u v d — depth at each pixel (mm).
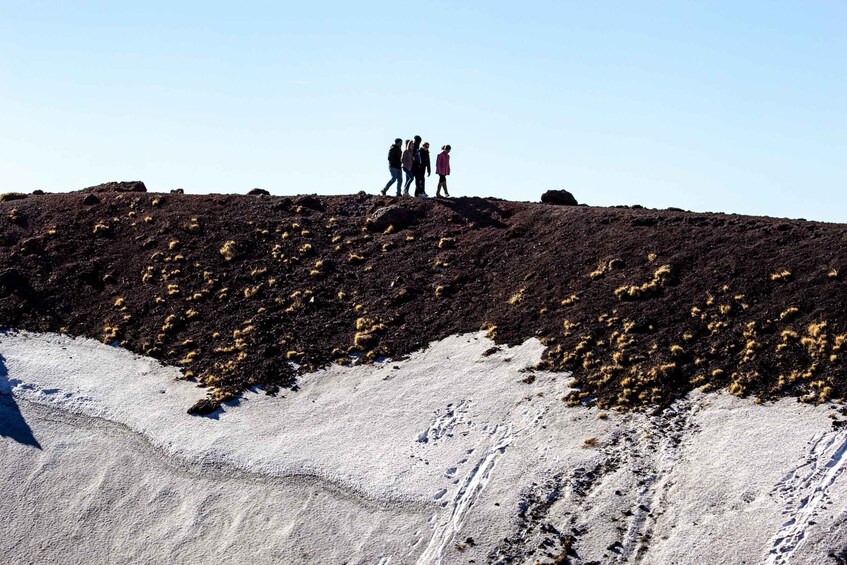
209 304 39656
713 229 37625
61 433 33062
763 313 30891
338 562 25953
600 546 23875
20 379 35812
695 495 24547
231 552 27141
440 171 46781
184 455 31156
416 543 25766
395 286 39375
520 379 31531
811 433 25406
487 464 27922
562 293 35969
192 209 47344
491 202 46406
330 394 33312
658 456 26344
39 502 30328
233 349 36500
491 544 24875
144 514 29234
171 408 33656
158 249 43781
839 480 23562
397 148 47156
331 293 39656
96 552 28281
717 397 28078
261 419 32500
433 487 27531
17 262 43219
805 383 27469
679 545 23203
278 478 29406
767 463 24812
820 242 34094
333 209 46938
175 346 37375
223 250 43094
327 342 36500
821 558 21594
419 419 30781
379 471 28734
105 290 41531
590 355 31578
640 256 36750
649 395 28906
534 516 25406
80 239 45281
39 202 49281
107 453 31859
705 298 32688
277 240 44062
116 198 49125
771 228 36312
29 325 39438
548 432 28562
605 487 25703
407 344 35438
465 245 41844
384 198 47156
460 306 37250
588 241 39438
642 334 31859
